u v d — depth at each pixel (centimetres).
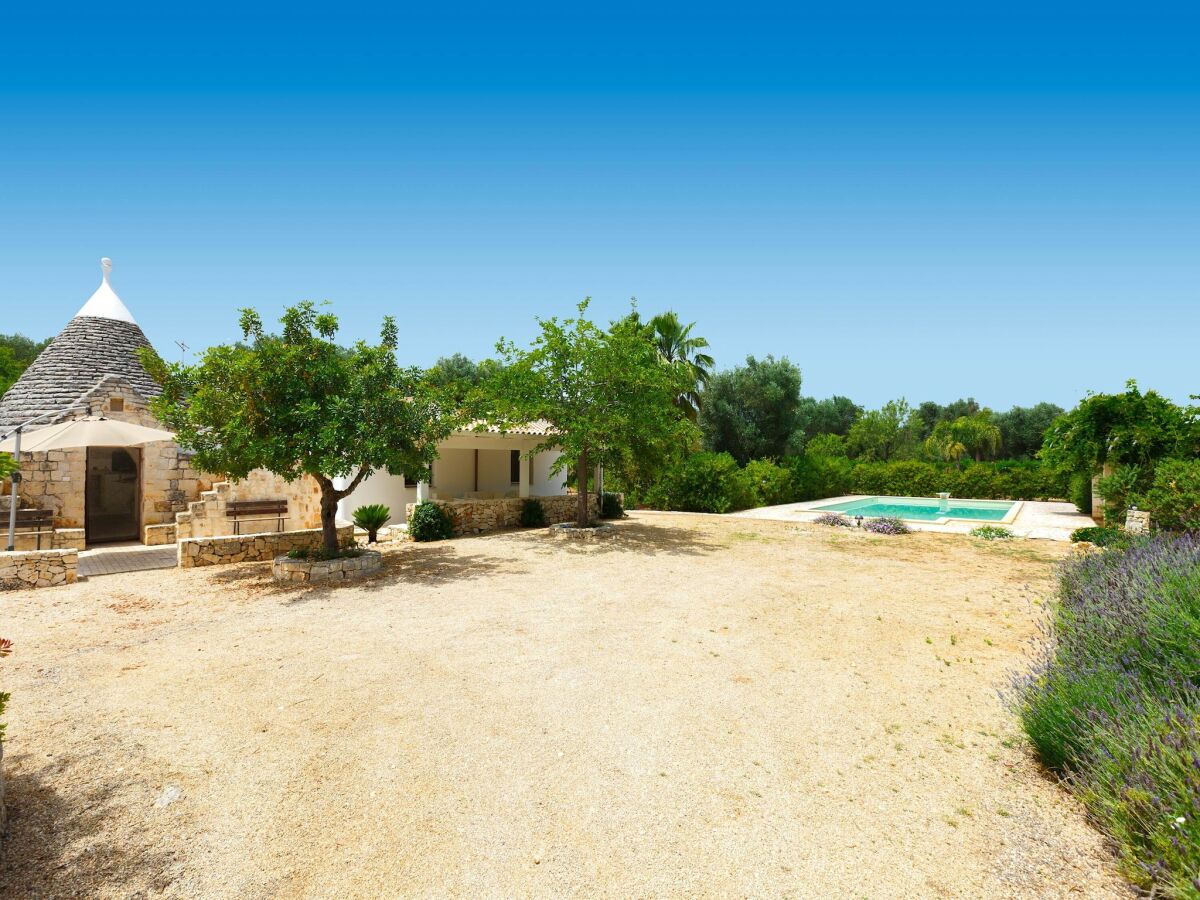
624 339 1578
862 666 665
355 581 1075
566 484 2062
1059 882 324
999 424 5644
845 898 318
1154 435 1658
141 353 1040
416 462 1167
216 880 328
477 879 331
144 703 558
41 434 1297
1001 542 1567
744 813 394
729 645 735
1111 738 376
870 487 3512
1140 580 615
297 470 1138
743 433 3225
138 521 1602
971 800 407
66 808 391
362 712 541
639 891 323
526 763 455
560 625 814
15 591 1000
